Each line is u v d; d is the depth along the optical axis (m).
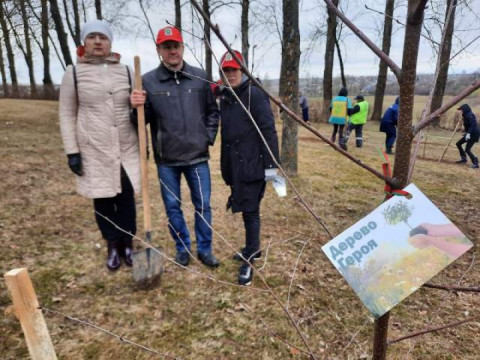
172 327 2.24
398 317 2.38
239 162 2.56
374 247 0.85
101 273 2.77
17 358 1.94
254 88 2.44
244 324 2.28
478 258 3.18
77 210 3.96
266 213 4.04
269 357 2.03
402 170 0.90
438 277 2.88
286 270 2.88
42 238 3.27
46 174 5.15
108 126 2.46
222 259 3.01
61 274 2.73
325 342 2.15
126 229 2.80
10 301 2.39
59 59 21.58
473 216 4.27
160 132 2.62
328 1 0.87
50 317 2.28
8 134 7.88
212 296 2.53
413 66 0.82
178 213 2.79
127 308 2.39
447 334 2.22
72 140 2.45
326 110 16.11
